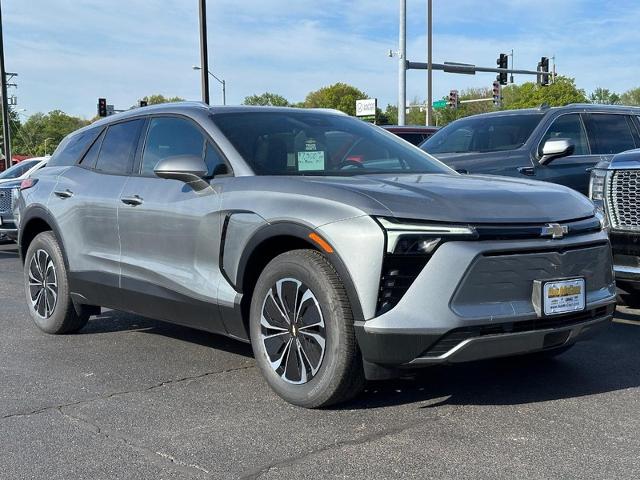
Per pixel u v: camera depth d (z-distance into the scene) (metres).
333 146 5.14
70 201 5.92
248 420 4.11
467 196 4.09
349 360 3.97
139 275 5.25
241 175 4.68
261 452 3.67
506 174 8.43
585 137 8.93
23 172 14.81
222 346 5.81
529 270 3.97
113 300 5.61
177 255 4.96
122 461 3.59
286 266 4.22
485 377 4.84
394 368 3.96
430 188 4.21
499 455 3.58
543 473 3.37
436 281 3.80
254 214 4.39
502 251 3.88
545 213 4.13
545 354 5.01
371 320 3.84
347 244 3.91
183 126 5.27
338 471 3.43
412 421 4.05
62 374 5.11
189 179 4.77
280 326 4.31
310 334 4.12
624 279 6.20
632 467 3.43
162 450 3.72
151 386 4.79
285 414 4.18
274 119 5.25
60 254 6.12
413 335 3.77
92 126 6.34
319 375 4.09
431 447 3.69
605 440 3.76
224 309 4.62
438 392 4.54
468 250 3.81
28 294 6.50
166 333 6.30
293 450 3.68
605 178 6.34
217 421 4.11
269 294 4.35
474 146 9.15
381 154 5.28
